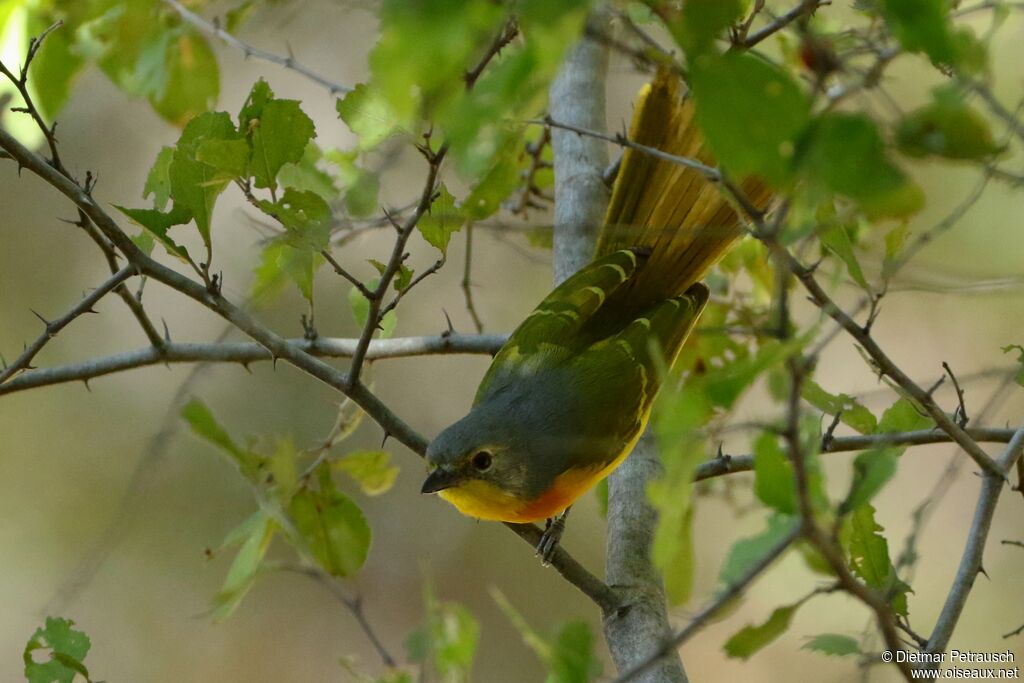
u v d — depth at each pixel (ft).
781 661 46.50
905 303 47.44
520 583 50.49
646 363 28.37
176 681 49.73
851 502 15.81
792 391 13.94
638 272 29.96
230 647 49.90
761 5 20.86
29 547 50.62
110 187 53.06
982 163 14.61
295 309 50.88
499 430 27.66
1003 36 33.40
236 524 51.70
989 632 44.83
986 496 22.21
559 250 30.96
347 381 25.45
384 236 50.72
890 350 47.29
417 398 52.70
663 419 13.92
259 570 27.86
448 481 27.32
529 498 27.73
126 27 32.01
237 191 51.47
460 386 53.06
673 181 27.89
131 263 24.93
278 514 26.58
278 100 23.56
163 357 28.45
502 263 51.16
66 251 53.52
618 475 28.22
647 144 27.96
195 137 24.16
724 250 29.71
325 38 47.73
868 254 24.90
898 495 47.34
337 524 28.84
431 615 19.20
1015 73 32.65
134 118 53.72
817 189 13.38
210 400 51.21
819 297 20.43
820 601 45.60
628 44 16.15
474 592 50.37
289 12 37.37
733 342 32.73
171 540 51.29
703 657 47.29
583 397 27.84
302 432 50.67
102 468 51.98
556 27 12.60
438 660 18.98
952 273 22.18
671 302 29.19
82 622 49.88
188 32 33.71
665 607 24.41
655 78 25.25
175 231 51.37
